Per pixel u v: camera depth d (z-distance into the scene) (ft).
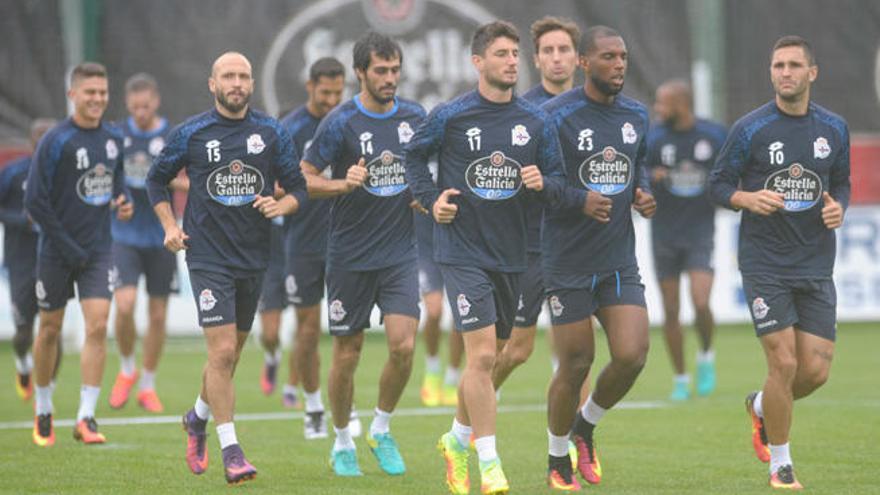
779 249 95.96
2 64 208.54
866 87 229.04
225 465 95.14
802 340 97.04
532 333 113.19
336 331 103.40
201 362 197.57
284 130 99.14
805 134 96.02
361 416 141.18
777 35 226.38
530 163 92.38
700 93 223.51
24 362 149.89
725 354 204.74
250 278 99.35
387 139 103.86
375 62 101.76
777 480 95.09
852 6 228.22
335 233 103.81
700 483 97.55
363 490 94.84
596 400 96.73
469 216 92.17
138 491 94.79
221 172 97.30
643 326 93.61
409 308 102.63
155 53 211.82
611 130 94.89
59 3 209.15
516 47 91.15
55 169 117.50
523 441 120.88
